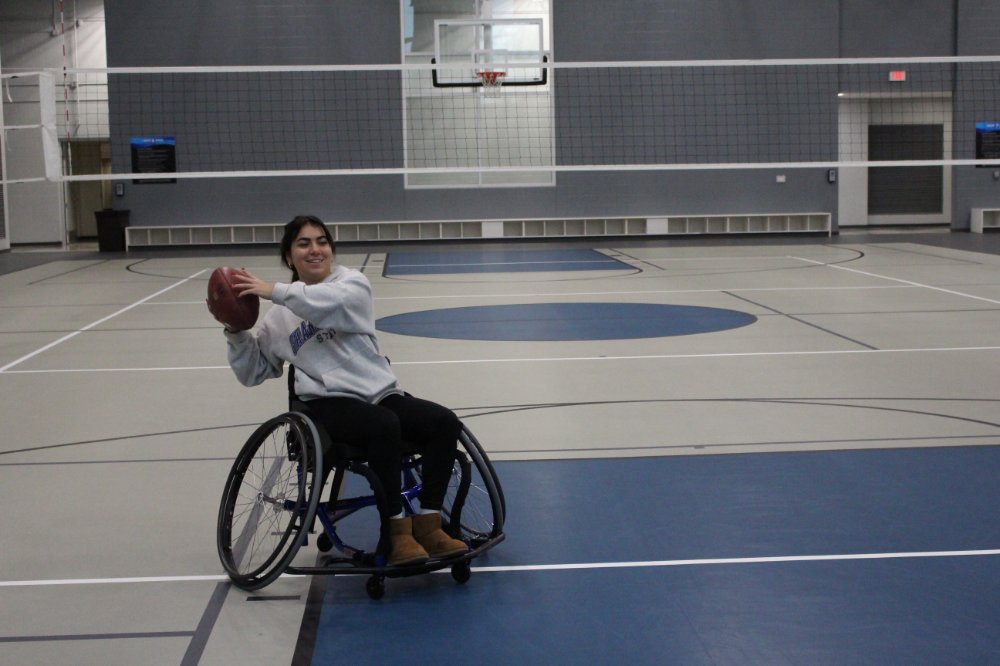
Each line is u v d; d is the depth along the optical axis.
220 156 18.67
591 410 5.78
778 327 8.69
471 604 3.17
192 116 18.55
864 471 4.50
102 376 6.96
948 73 19.53
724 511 4.00
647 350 7.70
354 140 18.78
